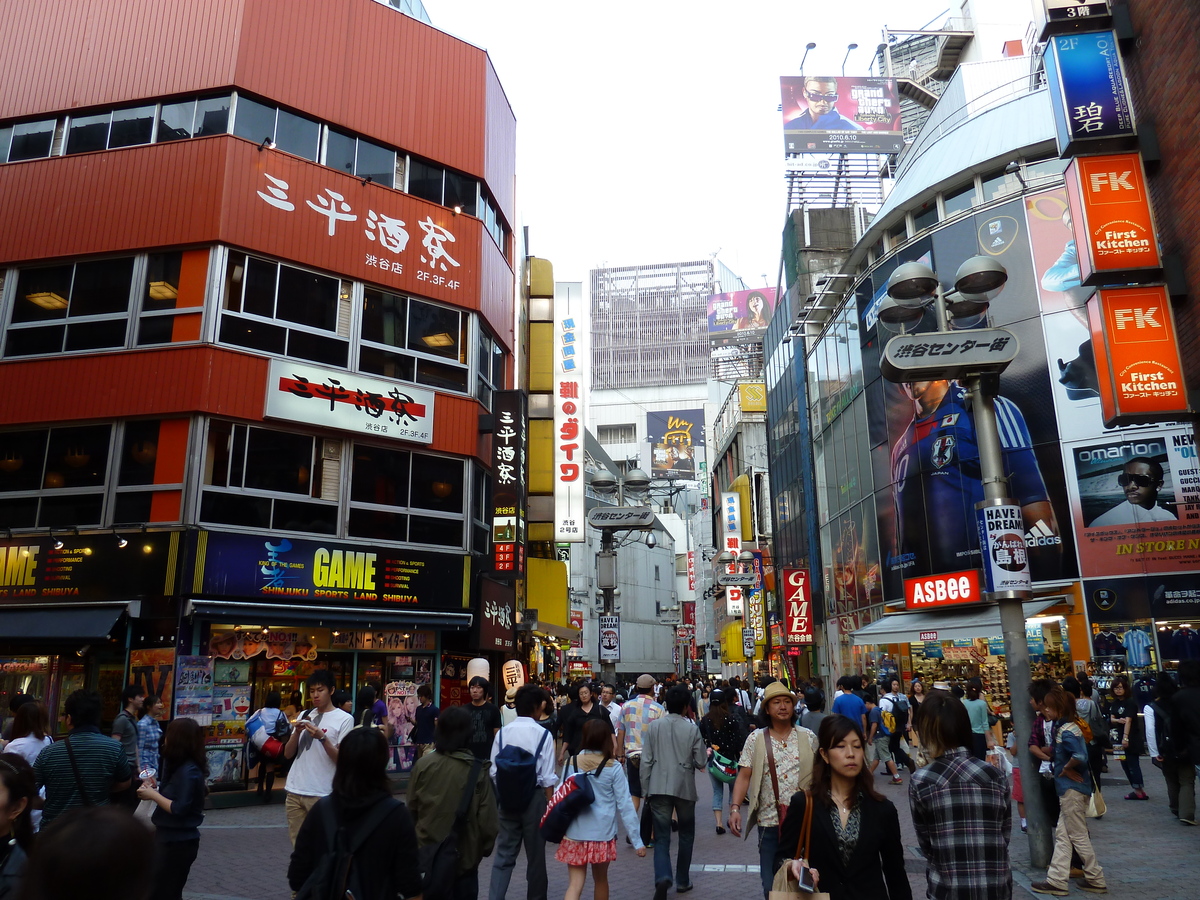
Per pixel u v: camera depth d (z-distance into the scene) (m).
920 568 24.77
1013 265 23.28
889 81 44.84
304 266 17.69
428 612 17.88
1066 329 22.12
